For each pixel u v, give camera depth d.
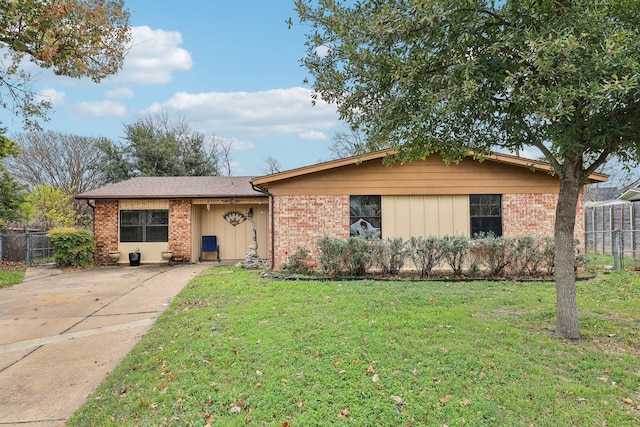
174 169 29.30
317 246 10.74
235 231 16.09
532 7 4.33
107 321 6.92
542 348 4.86
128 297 8.86
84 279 11.54
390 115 5.37
